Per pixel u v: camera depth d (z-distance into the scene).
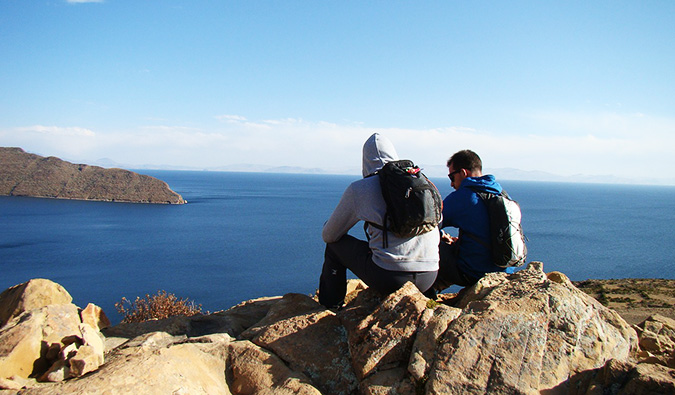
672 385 2.34
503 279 3.85
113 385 2.58
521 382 2.58
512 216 4.03
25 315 3.43
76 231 117.88
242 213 170.00
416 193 3.47
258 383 3.10
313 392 2.89
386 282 3.71
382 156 3.99
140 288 59.91
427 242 3.76
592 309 3.26
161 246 96.19
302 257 85.12
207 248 94.56
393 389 2.83
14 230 117.94
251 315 4.77
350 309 3.83
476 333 2.91
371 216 3.71
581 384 2.67
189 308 8.77
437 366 2.75
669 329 3.92
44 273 68.56
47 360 3.17
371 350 3.14
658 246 109.25
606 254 93.62
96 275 67.69
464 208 4.17
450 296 4.69
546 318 3.03
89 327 3.45
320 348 3.47
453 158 4.68
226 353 3.44
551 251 94.50
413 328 3.18
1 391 2.60
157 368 2.82
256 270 72.94
